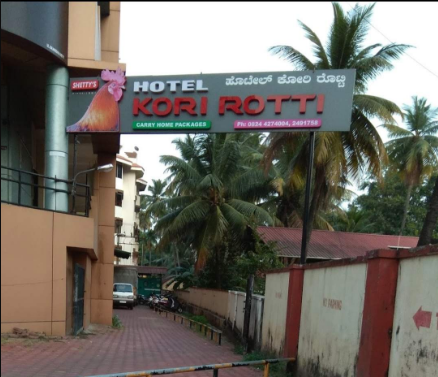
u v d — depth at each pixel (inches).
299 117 439.8
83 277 488.1
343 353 239.6
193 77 461.7
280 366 342.3
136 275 1400.1
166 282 1897.1
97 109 462.3
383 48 615.2
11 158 485.1
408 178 956.0
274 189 952.3
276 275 402.3
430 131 1043.3
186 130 458.6
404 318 188.1
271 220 868.0
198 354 428.8
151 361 354.9
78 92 465.4
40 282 372.2
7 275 351.9
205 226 872.3
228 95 455.2
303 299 327.0
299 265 338.3
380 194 1264.8
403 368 183.3
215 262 980.6
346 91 436.1
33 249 368.8
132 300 1141.7
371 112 595.2
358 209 1373.0
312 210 676.7
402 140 995.9
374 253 207.8
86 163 752.3
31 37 386.9
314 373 282.0
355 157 653.9
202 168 908.6
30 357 303.1
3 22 363.6
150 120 463.8
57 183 447.8
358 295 229.0
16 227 358.3
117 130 463.2
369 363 197.9
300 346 319.6
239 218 843.4
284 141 629.3
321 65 642.8
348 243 943.0
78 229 406.0
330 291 272.1
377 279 201.6
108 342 435.2
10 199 484.1
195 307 1039.0
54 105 449.4
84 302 500.7
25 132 556.1
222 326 686.5
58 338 376.5
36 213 372.2
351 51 623.2
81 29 464.1
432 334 166.1
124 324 680.4
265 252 736.3
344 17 614.2
